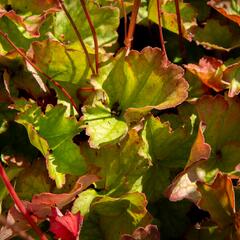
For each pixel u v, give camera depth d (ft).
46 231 2.60
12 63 2.74
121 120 2.68
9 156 2.67
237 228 2.54
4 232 2.43
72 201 2.62
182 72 2.64
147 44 3.03
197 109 2.71
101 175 2.64
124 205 2.61
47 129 2.65
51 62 2.74
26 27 2.73
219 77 2.76
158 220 2.64
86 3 2.89
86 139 2.73
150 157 2.68
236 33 2.99
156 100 2.65
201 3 3.07
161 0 2.91
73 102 2.70
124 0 2.95
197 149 2.52
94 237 2.63
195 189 2.57
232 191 2.54
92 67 2.72
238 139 2.75
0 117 2.72
